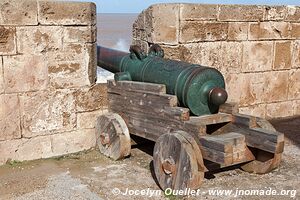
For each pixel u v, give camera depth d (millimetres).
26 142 4934
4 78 4676
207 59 6051
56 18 4859
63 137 5168
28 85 4836
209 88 4180
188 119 4137
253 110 6855
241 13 6277
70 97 5125
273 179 4406
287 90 7223
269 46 6770
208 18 5902
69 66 5055
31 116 4914
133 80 5039
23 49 4730
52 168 4730
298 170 4695
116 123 4910
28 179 4391
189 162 3709
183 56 5746
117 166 4773
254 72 6695
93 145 5406
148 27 5934
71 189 4133
